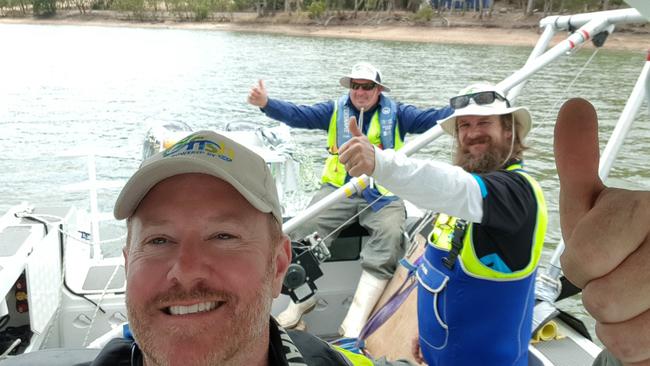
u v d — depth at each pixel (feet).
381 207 9.30
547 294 7.61
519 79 8.08
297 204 10.85
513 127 6.33
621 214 1.61
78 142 25.66
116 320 8.64
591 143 1.74
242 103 29.27
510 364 6.22
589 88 25.39
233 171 3.28
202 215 3.27
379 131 10.39
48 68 46.14
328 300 9.63
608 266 1.61
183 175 3.31
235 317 3.19
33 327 7.39
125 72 41.68
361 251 9.45
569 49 8.14
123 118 29.86
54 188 19.52
